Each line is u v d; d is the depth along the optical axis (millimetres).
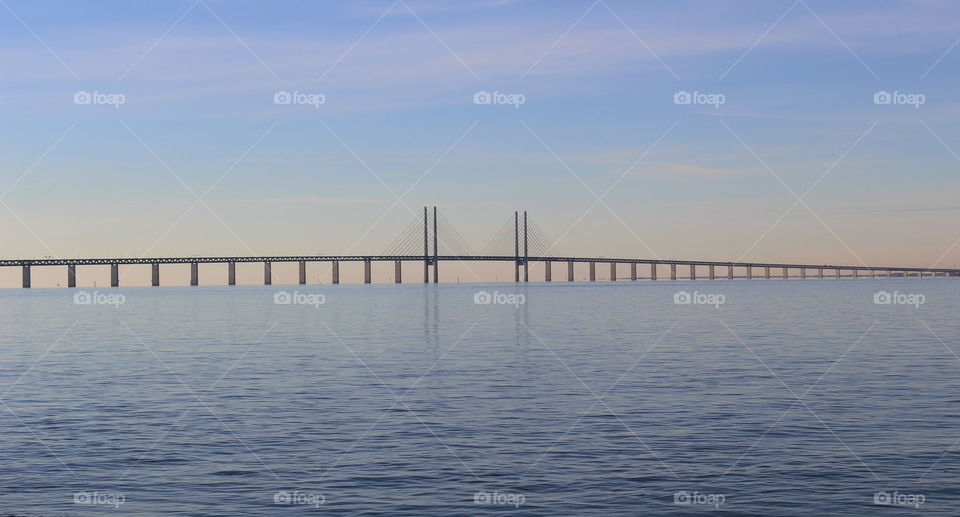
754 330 88125
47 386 47844
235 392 44656
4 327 104688
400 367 55438
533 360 59156
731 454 29719
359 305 165750
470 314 125688
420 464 28750
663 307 145625
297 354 65188
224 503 24828
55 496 25719
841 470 27656
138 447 31594
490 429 34188
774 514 23594
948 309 134375
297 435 33406
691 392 43375
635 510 23953
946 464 28297
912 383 46156
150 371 54656
